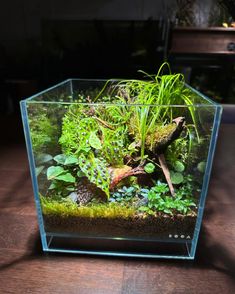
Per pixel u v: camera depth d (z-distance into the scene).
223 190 1.13
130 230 0.79
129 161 0.81
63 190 0.79
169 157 0.83
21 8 2.01
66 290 0.66
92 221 0.78
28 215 0.96
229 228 0.89
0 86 2.19
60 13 2.02
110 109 0.76
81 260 0.76
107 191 0.77
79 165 0.79
